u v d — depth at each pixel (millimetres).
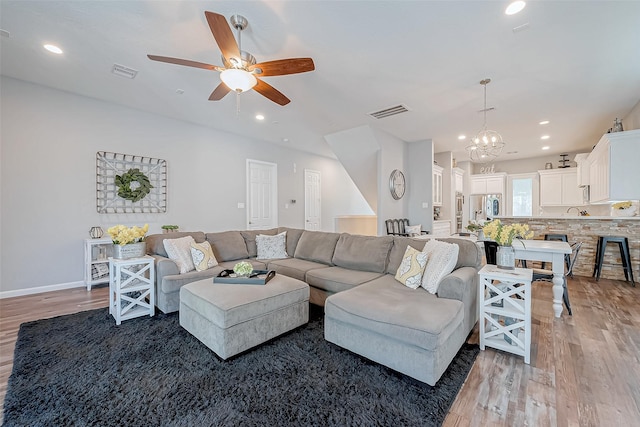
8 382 1760
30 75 3275
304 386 1733
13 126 3412
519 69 2982
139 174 4324
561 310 2822
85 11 2146
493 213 8328
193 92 3674
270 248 3891
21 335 2412
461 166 8695
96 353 2119
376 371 1889
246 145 5848
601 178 4684
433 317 1777
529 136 5723
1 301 3275
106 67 3047
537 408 1548
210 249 3400
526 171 8164
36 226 3578
